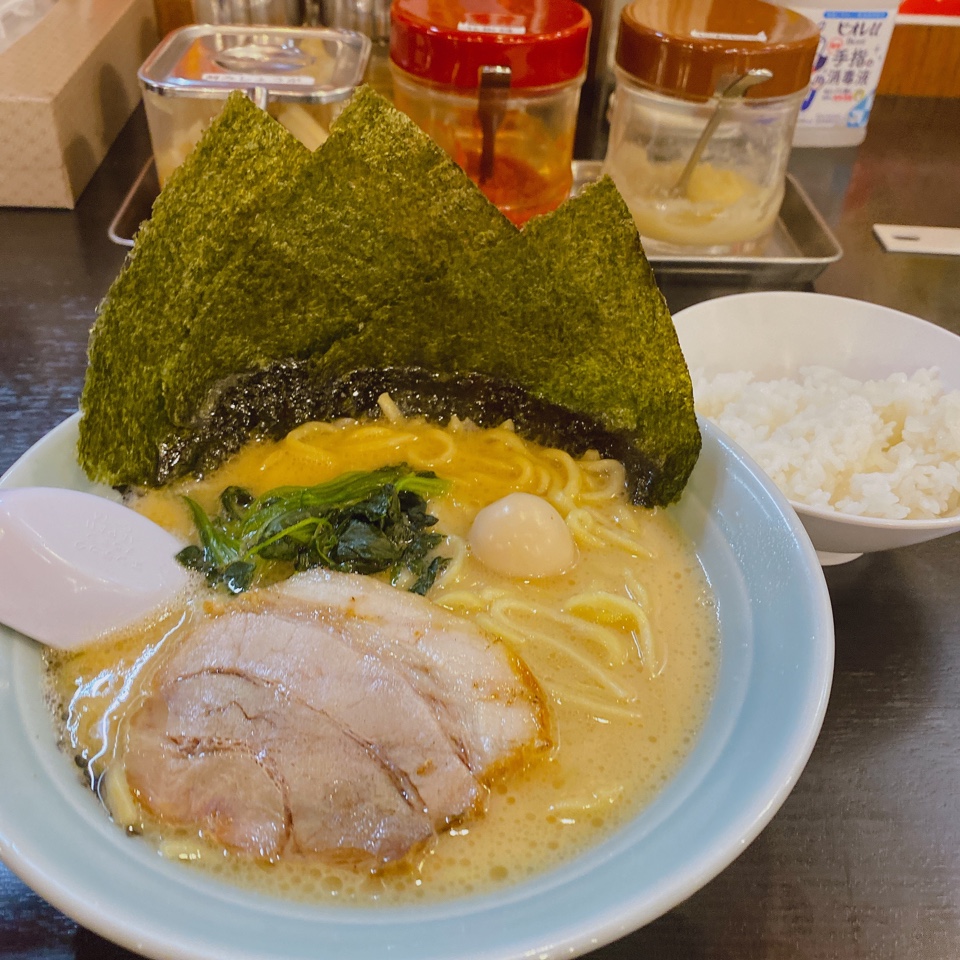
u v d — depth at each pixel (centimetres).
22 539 21
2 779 18
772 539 23
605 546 26
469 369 28
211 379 26
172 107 37
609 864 18
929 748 23
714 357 33
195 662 21
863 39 49
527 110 36
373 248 25
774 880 21
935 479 28
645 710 22
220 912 17
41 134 41
